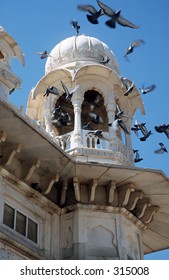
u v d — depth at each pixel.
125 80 16.95
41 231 13.61
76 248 13.45
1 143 12.80
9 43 14.00
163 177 14.08
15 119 11.97
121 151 15.82
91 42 17.75
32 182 13.70
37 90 16.88
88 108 18.34
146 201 15.14
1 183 12.61
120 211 14.34
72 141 15.55
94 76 16.72
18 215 13.01
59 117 16.50
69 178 14.23
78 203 14.08
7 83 13.31
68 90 16.31
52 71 16.70
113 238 13.93
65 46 17.69
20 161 13.48
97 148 15.46
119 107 17.03
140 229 15.16
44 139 12.65
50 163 13.59
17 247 12.30
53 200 14.28
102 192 14.52
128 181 14.42
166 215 16.05
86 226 13.87
